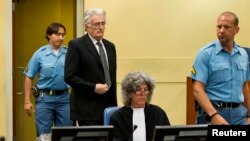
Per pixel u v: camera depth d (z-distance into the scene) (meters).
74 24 5.49
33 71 4.19
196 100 3.20
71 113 3.15
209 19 4.95
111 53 3.27
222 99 3.00
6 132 4.73
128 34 4.84
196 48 4.95
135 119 2.62
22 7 5.49
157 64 4.89
